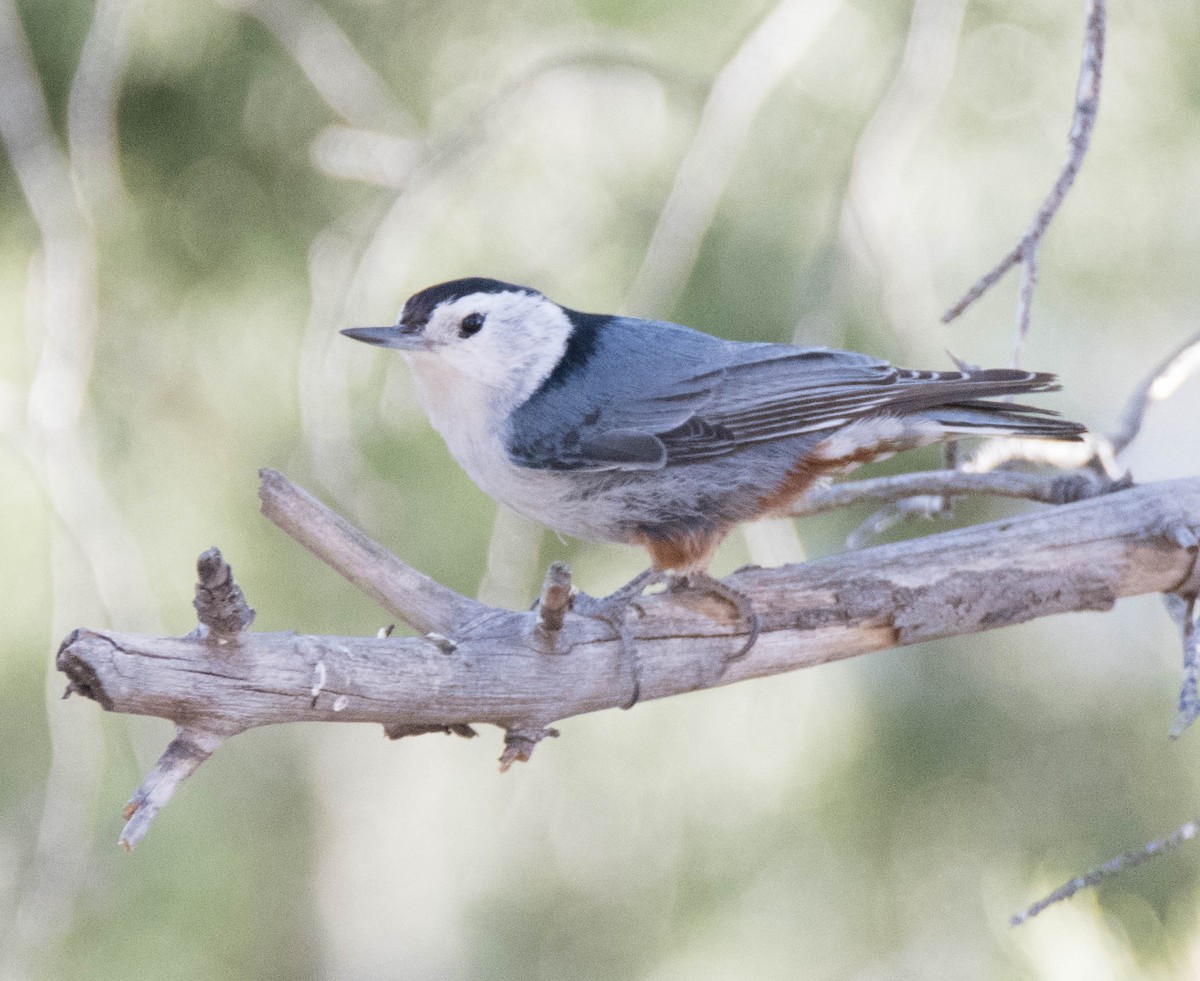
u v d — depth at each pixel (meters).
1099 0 5.49
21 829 9.52
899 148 7.95
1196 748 9.75
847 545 7.42
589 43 9.05
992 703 9.85
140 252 9.60
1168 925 5.27
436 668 4.98
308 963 13.13
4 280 9.49
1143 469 10.88
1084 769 9.85
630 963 10.00
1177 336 10.26
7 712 9.48
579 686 5.32
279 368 9.61
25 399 8.59
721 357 6.80
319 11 9.00
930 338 8.18
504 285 6.79
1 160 9.40
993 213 9.23
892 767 9.73
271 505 5.32
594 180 9.30
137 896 9.57
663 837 9.67
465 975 11.05
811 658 5.84
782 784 9.42
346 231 9.25
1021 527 6.09
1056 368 9.88
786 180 9.26
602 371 6.71
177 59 9.30
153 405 9.50
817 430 6.69
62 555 8.44
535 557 8.45
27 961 8.42
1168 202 9.37
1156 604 9.72
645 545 6.80
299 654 4.68
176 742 4.54
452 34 9.62
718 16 9.40
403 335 6.68
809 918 9.80
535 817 9.91
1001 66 9.08
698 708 9.48
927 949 9.71
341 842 13.26
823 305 8.15
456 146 8.48
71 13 9.30
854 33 9.15
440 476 9.54
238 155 9.59
